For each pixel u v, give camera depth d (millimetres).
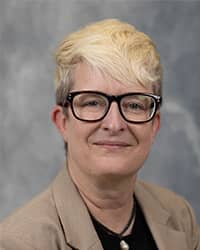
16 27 2053
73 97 1019
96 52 996
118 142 1012
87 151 1024
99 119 999
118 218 1132
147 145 1052
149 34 2090
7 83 2062
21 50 2059
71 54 1026
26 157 2072
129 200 1151
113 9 2074
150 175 2119
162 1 2088
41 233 1011
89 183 1081
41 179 2082
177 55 2094
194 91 2100
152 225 1201
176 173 2121
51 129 2072
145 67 1019
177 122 2107
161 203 1307
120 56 998
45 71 2064
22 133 2068
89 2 2070
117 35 1024
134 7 2080
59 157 2076
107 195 1088
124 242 1121
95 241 1057
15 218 1040
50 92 2068
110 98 995
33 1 2053
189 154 2115
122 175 1034
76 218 1070
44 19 2059
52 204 1087
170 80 2100
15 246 979
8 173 2074
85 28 1061
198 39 2094
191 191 2129
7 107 2062
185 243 1220
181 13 2096
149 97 1024
